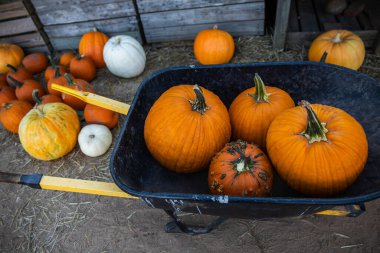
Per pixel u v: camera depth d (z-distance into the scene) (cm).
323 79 161
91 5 305
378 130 142
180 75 174
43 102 248
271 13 333
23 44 341
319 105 142
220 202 114
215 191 137
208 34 282
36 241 206
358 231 184
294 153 131
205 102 146
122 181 130
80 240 202
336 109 138
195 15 302
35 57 323
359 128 133
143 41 338
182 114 145
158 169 168
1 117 254
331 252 178
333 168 126
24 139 225
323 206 112
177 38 325
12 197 231
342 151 126
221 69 169
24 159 252
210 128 146
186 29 315
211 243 190
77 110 268
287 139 134
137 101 160
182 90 155
